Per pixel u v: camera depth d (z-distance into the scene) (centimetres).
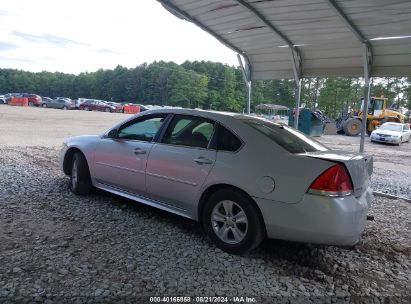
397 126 2342
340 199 350
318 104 6506
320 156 375
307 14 642
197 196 421
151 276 334
